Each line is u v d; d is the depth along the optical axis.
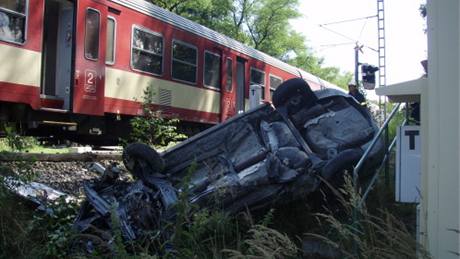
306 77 24.48
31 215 5.21
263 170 5.25
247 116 6.32
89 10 11.55
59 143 12.77
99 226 4.93
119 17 12.51
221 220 4.67
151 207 4.94
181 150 6.11
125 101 12.69
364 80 14.92
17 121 10.55
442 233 3.42
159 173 5.55
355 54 21.66
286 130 6.07
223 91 17.19
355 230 3.97
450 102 3.38
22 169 5.37
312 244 4.52
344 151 5.58
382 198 5.71
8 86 9.86
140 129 10.36
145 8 13.45
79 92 11.26
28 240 4.82
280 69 21.94
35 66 10.41
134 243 4.56
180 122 15.52
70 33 11.23
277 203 5.46
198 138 6.18
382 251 3.72
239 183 5.16
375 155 6.15
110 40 12.26
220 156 6.01
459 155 3.33
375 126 6.55
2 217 4.83
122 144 10.48
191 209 4.70
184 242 4.45
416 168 4.54
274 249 3.97
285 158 5.44
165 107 14.17
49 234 4.90
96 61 11.70
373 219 4.77
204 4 37.53
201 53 15.97
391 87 3.91
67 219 5.22
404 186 4.57
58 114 11.32
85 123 12.16
